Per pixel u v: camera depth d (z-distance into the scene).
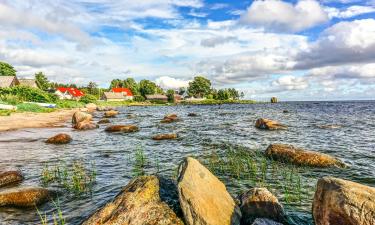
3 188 11.31
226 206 7.78
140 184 8.39
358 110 77.69
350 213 6.02
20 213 9.06
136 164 15.59
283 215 8.27
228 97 184.00
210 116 55.66
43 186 11.60
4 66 116.06
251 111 74.75
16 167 14.67
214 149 20.00
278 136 26.48
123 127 30.53
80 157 17.39
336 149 19.89
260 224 7.13
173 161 16.31
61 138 22.77
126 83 194.62
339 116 53.12
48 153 18.53
